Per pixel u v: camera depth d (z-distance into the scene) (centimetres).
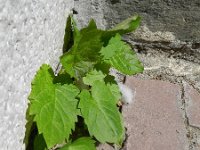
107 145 22
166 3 25
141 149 22
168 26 26
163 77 27
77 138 22
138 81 26
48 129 19
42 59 20
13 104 17
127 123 24
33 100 19
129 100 25
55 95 20
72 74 21
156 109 25
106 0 25
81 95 21
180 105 25
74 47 21
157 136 23
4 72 15
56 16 21
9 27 15
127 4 25
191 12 25
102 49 23
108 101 22
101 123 21
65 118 20
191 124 24
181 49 27
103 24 26
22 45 17
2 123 16
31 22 17
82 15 25
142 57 28
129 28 23
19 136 18
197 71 28
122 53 23
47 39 20
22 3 16
